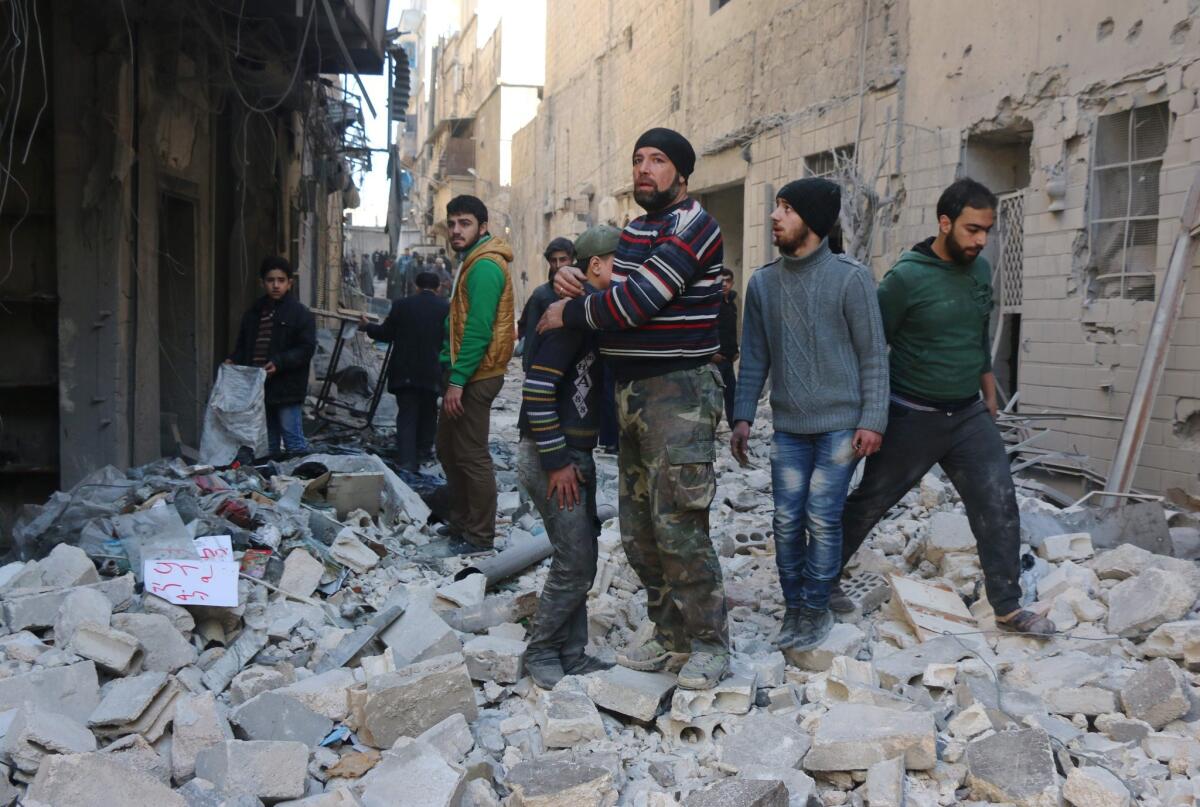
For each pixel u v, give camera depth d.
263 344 8.61
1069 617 4.79
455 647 4.43
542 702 3.93
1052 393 9.41
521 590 5.73
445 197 51.78
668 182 3.82
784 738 3.63
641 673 4.15
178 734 3.54
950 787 3.44
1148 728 3.74
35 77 7.46
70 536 5.64
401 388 8.58
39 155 7.58
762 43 16.19
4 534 7.42
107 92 7.47
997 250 10.66
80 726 3.58
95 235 7.54
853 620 5.02
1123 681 4.11
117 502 5.95
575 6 28.67
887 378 4.45
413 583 5.75
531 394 3.96
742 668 4.23
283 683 4.18
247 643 4.62
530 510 7.57
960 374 4.62
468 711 3.90
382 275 47.56
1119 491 7.60
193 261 9.63
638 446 4.04
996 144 10.88
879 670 4.27
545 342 3.97
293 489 6.49
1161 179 8.23
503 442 11.02
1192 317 7.88
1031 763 3.39
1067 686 4.12
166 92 8.52
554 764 3.44
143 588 4.84
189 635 4.60
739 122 17.09
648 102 22.20
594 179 26.86
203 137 9.85
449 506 6.62
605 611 5.05
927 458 4.70
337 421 11.30
